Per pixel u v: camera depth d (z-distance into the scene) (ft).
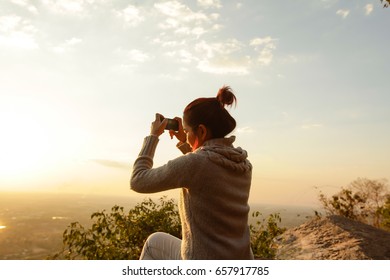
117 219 20.42
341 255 8.64
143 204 21.24
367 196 31.27
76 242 18.48
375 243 9.31
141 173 3.73
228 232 3.68
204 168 3.55
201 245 3.59
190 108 4.13
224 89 4.31
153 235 4.74
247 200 4.05
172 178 3.52
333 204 31.50
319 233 10.95
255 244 17.76
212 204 3.60
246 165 3.99
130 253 19.61
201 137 4.08
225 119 4.05
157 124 4.48
